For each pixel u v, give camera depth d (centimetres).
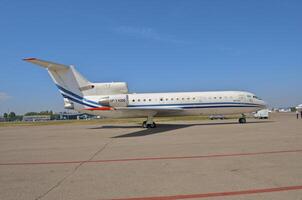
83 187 698
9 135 2483
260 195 603
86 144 1603
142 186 694
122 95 2806
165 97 2950
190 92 3006
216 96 2975
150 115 2836
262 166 888
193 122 3878
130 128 2911
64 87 2812
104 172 860
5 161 1112
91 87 2861
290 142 1439
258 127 2508
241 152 1162
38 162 1070
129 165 959
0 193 663
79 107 2827
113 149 1362
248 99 3016
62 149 1420
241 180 726
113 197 614
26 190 684
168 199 593
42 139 2002
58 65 2606
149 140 1706
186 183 711
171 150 1266
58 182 753
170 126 2961
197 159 1033
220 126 2759
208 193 625
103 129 2869
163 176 788
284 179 728
